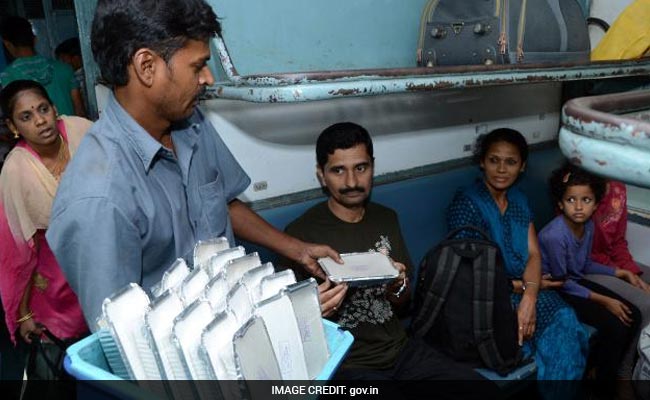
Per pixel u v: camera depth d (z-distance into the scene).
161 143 0.91
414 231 1.95
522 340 1.70
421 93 1.94
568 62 1.61
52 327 1.41
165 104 0.82
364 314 1.43
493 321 1.56
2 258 1.30
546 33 1.74
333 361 0.68
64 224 0.76
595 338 1.81
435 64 1.86
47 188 1.33
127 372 0.61
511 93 2.24
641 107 0.52
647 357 1.21
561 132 0.46
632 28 1.88
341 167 1.43
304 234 1.49
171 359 0.56
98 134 0.82
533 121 2.37
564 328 1.69
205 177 1.04
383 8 1.81
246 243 1.53
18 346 1.92
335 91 1.16
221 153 1.14
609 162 0.39
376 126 1.86
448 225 1.95
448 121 2.06
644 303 1.83
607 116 0.40
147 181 0.85
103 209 0.76
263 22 1.54
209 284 0.63
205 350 0.53
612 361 1.79
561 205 1.90
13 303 1.34
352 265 1.24
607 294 1.89
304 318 0.67
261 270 0.71
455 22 1.77
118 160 0.80
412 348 1.50
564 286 1.94
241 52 1.52
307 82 1.13
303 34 1.63
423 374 1.41
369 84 1.20
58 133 1.39
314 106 1.69
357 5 1.74
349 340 0.72
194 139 0.98
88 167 0.79
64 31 3.70
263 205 1.65
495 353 1.55
